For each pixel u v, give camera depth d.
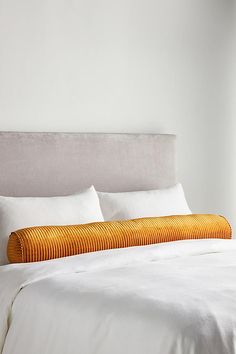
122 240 3.39
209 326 2.16
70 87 3.99
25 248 3.03
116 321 2.29
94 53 4.11
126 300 2.38
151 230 3.56
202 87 4.75
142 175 4.24
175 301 2.33
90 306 2.41
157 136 4.35
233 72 4.96
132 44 4.32
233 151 4.98
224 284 2.63
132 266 3.00
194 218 3.86
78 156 3.90
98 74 4.13
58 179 3.80
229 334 2.16
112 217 3.76
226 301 2.37
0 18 3.67
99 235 3.30
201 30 4.74
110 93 4.20
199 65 4.73
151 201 3.93
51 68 3.90
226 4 4.90
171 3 4.55
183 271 2.88
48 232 3.13
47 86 3.88
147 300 2.35
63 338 2.42
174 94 4.58
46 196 3.74
